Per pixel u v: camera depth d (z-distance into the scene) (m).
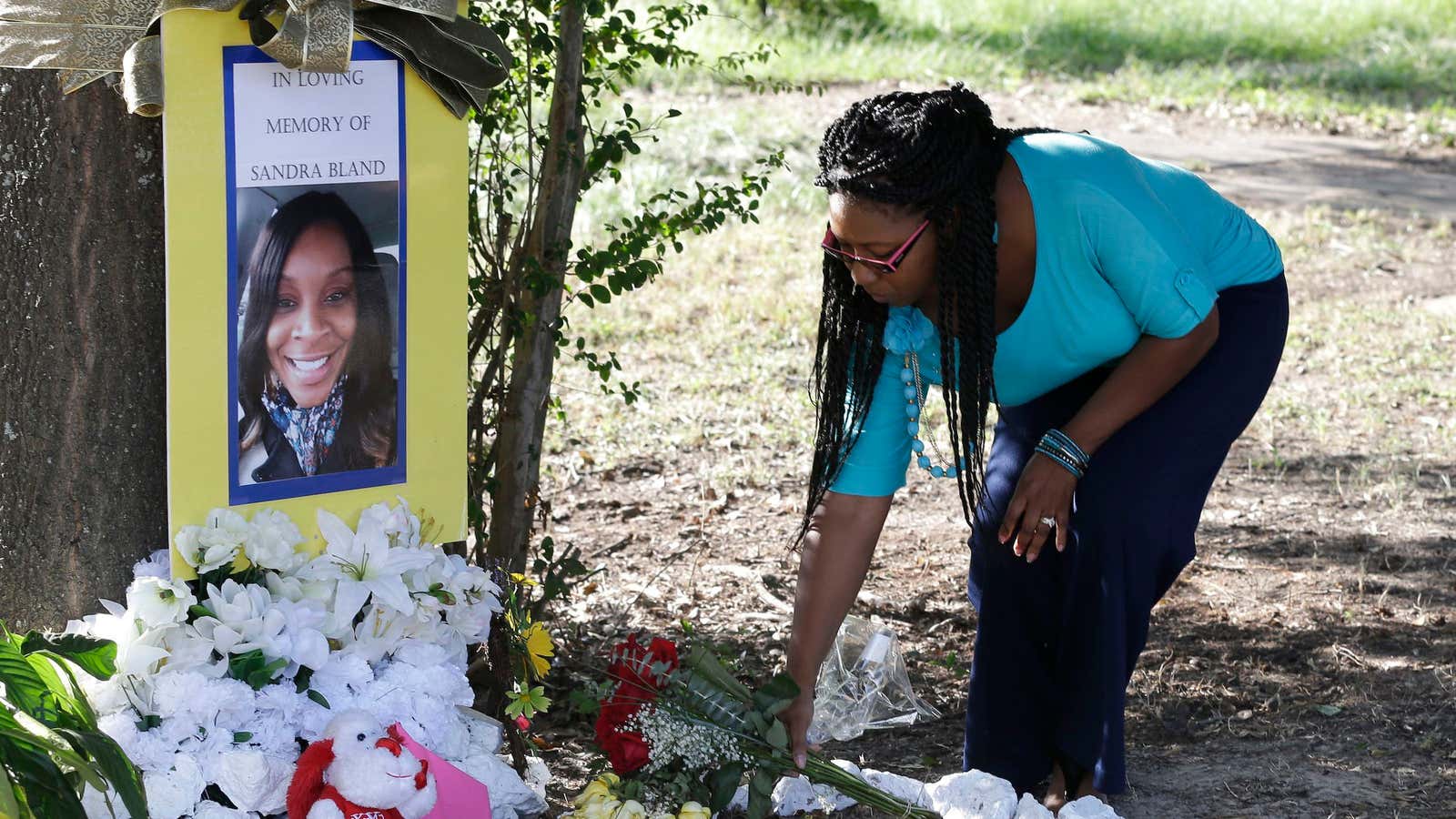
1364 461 6.26
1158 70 15.66
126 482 2.82
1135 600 3.02
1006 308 2.96
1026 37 16.41
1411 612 4.69
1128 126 13.38
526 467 3.75
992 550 3.24
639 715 2.89
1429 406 7.00
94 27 2.45
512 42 3.78
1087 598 3.02
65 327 2.73
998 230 2.84
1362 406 6.97
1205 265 3.16
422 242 2.70
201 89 2.44
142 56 2.46
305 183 2.56
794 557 5.16
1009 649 3.27
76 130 2.65
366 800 2.38
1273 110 14.09
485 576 2.81
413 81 2.64
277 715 2.49
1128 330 2.95
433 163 2.69
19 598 2.82
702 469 5.98
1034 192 2.83
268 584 2.59
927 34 16.30
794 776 3.15
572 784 3.47
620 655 2.94
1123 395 2.93
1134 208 2.85
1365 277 9.16
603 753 3.15
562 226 3.65
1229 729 3.82
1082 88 14.58
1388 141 13.25
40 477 2.78
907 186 2.69
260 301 2.56
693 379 7.03
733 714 2.92
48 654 2.37
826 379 3.11
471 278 3.70
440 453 2.81
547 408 3.82
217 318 2.53
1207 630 4.53
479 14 3.42
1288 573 5.04
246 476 2.61
